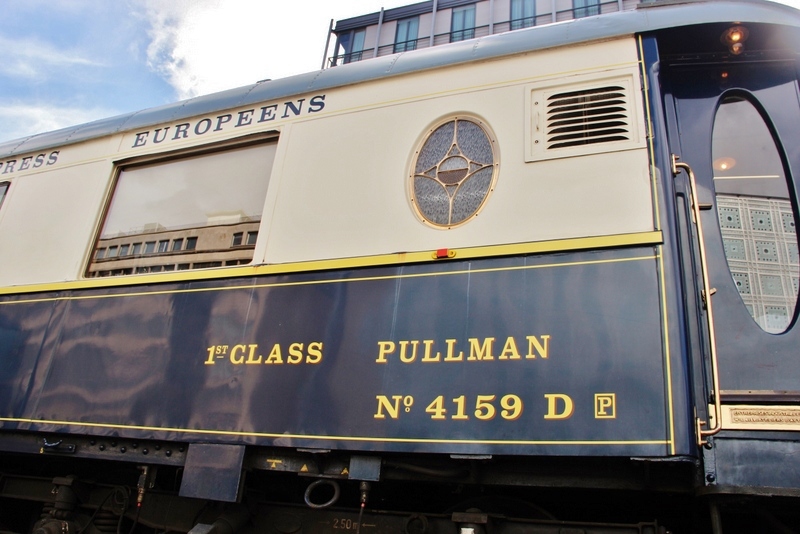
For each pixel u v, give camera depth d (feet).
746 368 11.37
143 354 15.07
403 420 12.07
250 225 15.47
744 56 13.37
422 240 13.38
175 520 15.10
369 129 14.98
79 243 17.53
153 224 16.96
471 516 11.70
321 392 12.92
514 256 12.44
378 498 15.37
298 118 15.96
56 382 15.87
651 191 12.00
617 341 11.15
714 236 12.32
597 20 13.87
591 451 10.70
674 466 11.10
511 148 13.37
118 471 16.79
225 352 14.15
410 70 15.06
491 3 69.51
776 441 10.74
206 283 15.07
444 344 12.29
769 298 11.95
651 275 11.37
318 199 14.79
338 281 13.71
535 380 11.44
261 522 14.05
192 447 13.58
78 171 18.67
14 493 16.97
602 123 12.90
